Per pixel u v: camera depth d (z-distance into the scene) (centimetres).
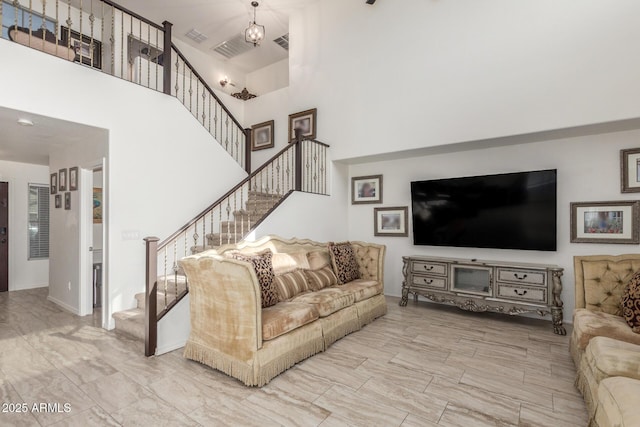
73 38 555
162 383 248
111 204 366
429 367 278
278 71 775
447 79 423
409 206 524
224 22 628
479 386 246
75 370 267
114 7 386
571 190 396
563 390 241
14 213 582
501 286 396
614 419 149
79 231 425
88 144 407
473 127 404
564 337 352
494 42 392
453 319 415
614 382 169
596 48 336
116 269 369
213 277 261
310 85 568
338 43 534
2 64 287
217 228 492
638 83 317
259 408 216
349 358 296
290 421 202
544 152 412
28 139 412
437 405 221
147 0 561
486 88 396
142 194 396
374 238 560
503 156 439
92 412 211
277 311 280
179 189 440
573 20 347
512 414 212
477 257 462
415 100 449
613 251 372
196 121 468
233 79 792
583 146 389
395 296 537
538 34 365
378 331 369
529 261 424
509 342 336
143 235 396
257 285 245
